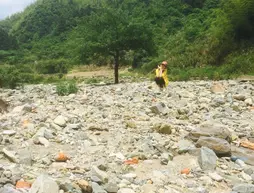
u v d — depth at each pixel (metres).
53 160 6.95
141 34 28.69
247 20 37.28
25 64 77.56
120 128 9.84
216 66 36.16
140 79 34.94
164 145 8.35
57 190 5.27
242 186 6.04
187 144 8.45
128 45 28.97
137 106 13.12
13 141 8.05
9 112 11.52
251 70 31.03
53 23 130.62
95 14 29.88
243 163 7.70
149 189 5.93
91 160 7.11
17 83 25.80
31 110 11.60
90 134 9.11
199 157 7.44
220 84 20.30
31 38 128.75
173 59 42.62
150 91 17.39
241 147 8.94
